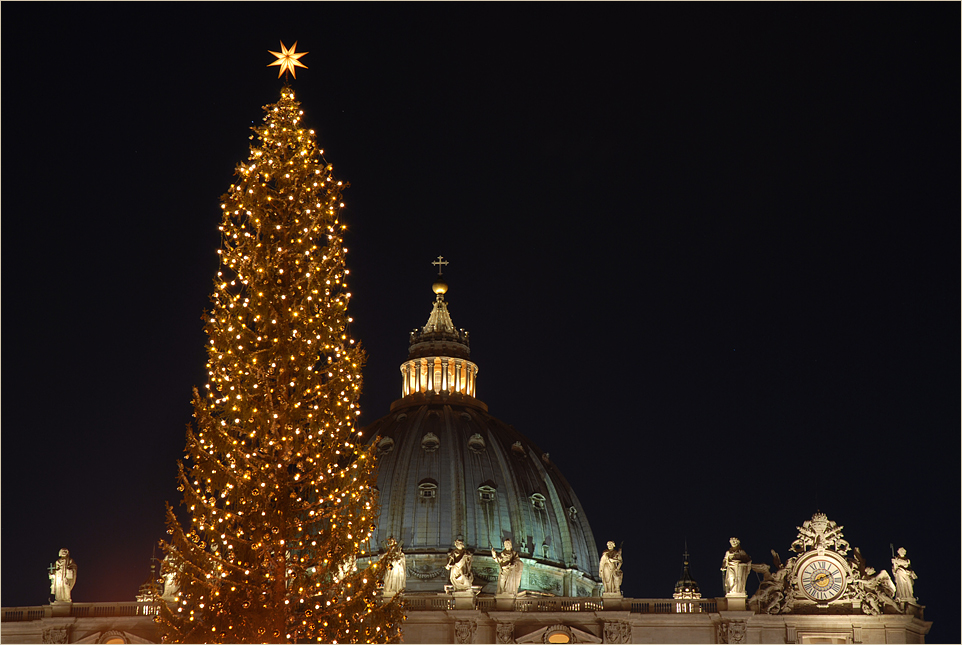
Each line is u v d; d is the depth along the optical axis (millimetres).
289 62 62031
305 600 58344
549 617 104875
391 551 61969
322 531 58625
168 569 63656
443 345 169000
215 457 57844
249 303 58281
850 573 104188
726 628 103062
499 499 151750
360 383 60188
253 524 56344
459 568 107312
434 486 149875
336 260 61219
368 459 59531
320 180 61094
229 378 57500
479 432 158000
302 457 58094
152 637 101375
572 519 158750
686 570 153250
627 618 104062
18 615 102875
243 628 55781
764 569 105250
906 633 102750
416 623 104438
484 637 104562
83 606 103312
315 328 58594
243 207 59750
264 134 61281
